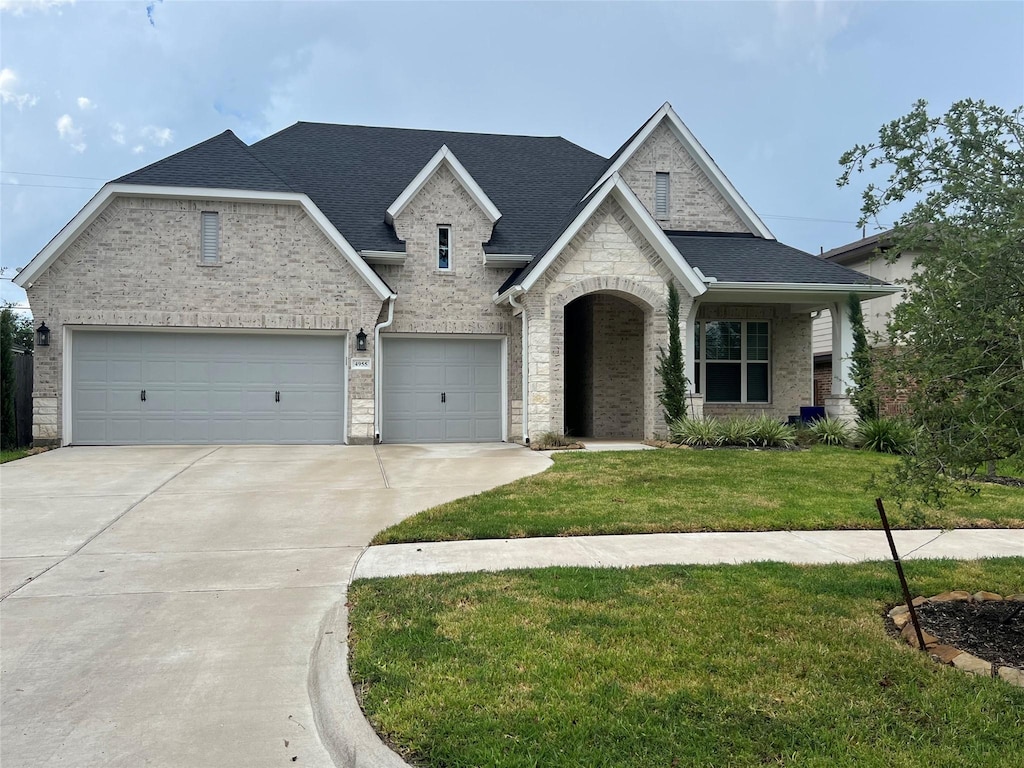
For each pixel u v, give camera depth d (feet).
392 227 55.31
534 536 24.76
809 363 60.95
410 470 38.60
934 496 16.07
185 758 11.25
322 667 14.10
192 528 26.02
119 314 48.24
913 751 10.67
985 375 13.89
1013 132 15.43
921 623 16.05
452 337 54.95
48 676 14.10
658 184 60.95
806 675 13.23
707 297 52.90
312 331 50.90
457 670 13.46
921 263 15.80
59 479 35.17
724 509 28.30
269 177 50.34
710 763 10.36
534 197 62.44
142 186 47.62
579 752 10.63
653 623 15.85
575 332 63.21
